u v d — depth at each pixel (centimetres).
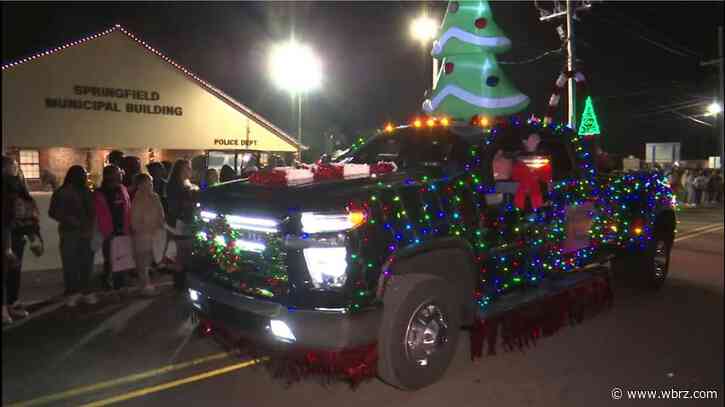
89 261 655
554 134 591
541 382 460
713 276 883
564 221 575
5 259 525
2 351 511
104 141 1502
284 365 446
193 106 1622
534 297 516
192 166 1021
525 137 559
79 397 420
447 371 478
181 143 1611
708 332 591
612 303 675
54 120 1432
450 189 457
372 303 388
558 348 540
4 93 1367
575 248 594
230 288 423
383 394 432
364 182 427
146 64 1546
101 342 535
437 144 518
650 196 730
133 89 1534
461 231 456
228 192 449
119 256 694
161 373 465
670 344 554
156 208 696
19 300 666
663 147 3272
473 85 779
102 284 746
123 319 605
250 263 417
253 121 1711
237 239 424
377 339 403
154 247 700
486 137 506
